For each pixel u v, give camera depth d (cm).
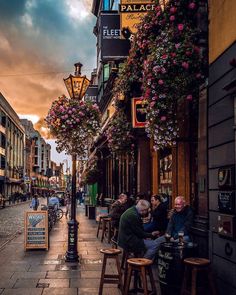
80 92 1237
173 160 1151
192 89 852
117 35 1477
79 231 1986
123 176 2070
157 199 1105
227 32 730
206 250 807
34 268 1077
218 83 765
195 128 1066
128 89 1320
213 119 786
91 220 2692
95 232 1945
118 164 2316
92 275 995
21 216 3425
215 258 764
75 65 1262
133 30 1263
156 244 870
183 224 859
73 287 883
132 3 1276
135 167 1574
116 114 1545
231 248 698
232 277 691
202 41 834
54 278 963
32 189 12331
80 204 5466
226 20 737
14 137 9544
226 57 731
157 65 820
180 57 811
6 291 849
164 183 1323
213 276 732
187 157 1110
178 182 1116
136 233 848
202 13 841
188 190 1108
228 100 717
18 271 1040
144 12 1269
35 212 1383
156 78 830
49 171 2955
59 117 1213
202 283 731
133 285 873
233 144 697
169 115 874
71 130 1220
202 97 841
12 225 2533
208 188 810
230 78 712
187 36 828
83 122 1225
